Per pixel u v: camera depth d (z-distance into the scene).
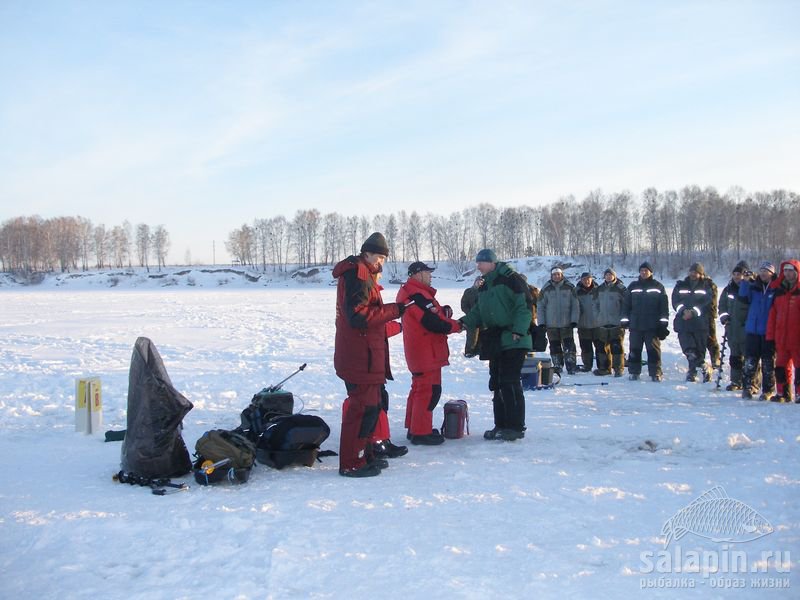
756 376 10.01
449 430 7.59
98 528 4.65
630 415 8.61
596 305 12.78
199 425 8.32
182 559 4.13
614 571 3.91
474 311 7.66
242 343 19.20
